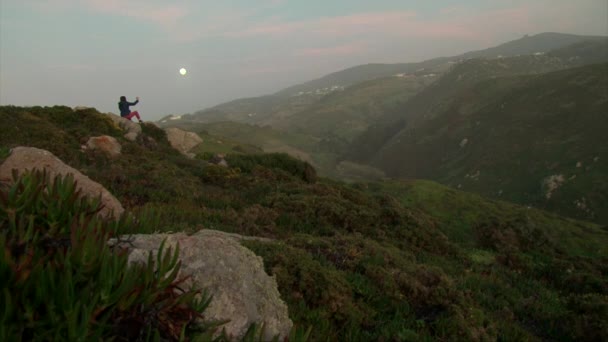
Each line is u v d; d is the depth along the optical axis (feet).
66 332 7.18
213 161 90.84
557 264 39.22
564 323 23.82
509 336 20.20
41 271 7.59
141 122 95.04
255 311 12.21
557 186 384.68
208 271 12.08
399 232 43.57
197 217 33.73
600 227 127.54
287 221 40.01
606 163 378.32
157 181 47.50
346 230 41.47
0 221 10.10
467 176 492.13
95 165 53.11
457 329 17.90
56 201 11.16
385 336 16.60
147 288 8.73
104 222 11.54
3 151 27.02
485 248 53.11
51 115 73.51
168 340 8.54
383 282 21.40
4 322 6.72
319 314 16.78
